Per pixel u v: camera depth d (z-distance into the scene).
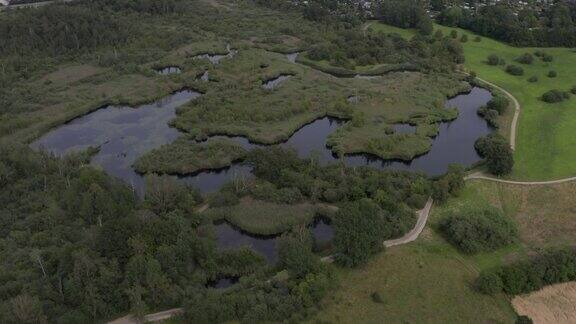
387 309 113.50
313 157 167.50
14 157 163.50
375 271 123.94
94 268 110.69
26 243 129.38
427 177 163.88
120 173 172.50
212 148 181.25
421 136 192.88
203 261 123.31
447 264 127.12
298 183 155.00
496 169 164.50
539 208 150.25
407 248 131.75
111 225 118.00
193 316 107.00
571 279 123.75
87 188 145.50
